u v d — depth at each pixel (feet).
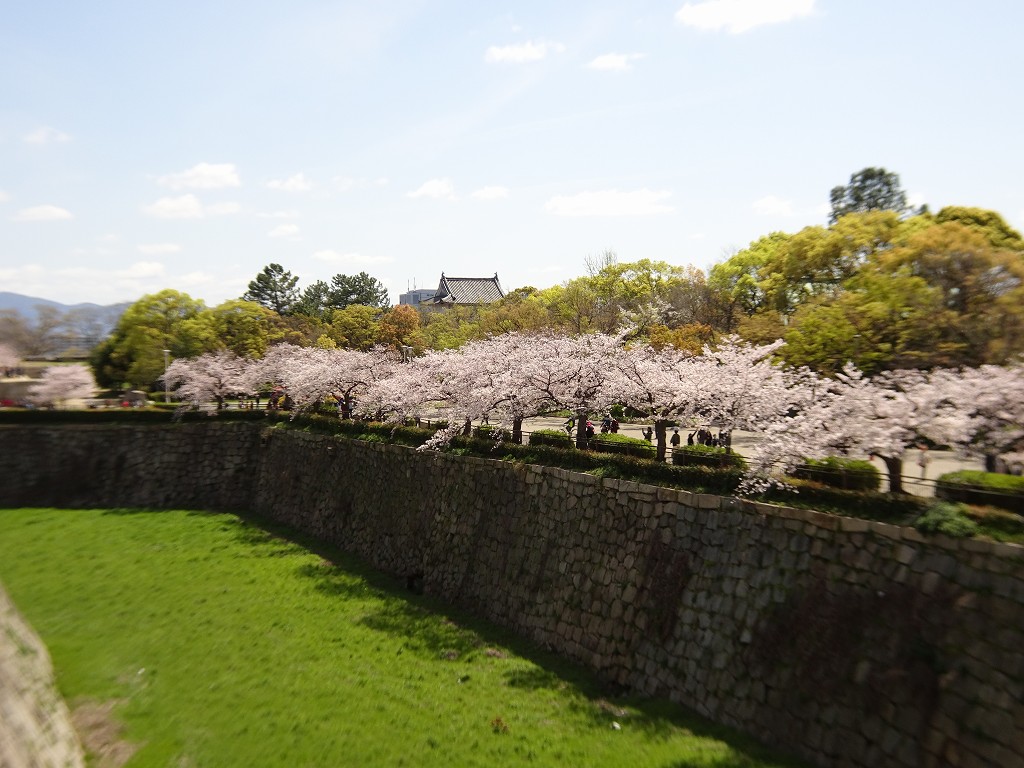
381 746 54.39
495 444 90.33
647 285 199.82
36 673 58.08
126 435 149.38
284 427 145.69
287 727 57.26
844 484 56.70
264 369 164.04
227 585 95.40
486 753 53.36
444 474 96.84
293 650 73.51
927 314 87.92
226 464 150.30
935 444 67.46
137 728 56.90
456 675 67.62
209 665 69.62
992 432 55.42
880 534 49.65
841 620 49.55
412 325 249.55
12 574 99.60
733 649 55.88
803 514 54.80
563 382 86.53
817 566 52.85
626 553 68.33
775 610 54.19
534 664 69.67
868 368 89.40
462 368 102.32
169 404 172.35
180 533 124.06
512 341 111.04
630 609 65.87
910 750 43.21
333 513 120.78
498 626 80.18
